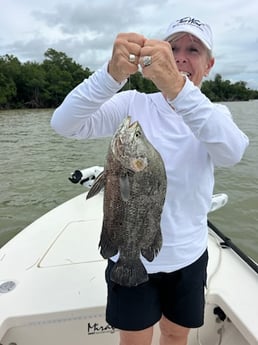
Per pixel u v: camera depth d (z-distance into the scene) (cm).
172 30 163
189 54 165
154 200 143
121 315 168
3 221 627
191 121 140
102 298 212
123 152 134
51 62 6425
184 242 162
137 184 138
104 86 145
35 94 5722
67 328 209
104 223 149
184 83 137
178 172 156
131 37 134
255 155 1060
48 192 786
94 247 271
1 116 3325
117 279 151
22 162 1102
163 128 160
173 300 170
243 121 2080
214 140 141
